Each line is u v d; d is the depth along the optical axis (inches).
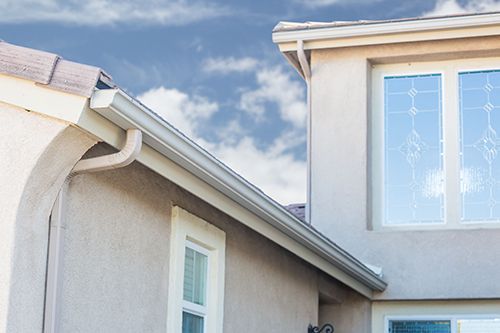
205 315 315.9
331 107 506.6
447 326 477.4
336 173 498.0
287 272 396.8
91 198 245.9
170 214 291.4
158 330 277.9
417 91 507.2
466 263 473.1
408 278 477.4
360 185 492.7
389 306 486.0
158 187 283.9
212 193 283.4
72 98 211.5
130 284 263.7
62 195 229.1
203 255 319.0
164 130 234.1
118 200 260.1
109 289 252.7
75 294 237.0
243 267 347.9
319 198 497.7
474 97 498.3
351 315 479.8
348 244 487.2
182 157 248.1
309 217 497.0
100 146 241.4
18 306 211.3
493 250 471.8
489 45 487.5
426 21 486.9
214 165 265.1
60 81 210.8
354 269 416.2
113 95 211.0
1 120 217.9
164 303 283.0
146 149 240.8
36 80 211.2
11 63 214.1
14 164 215.0
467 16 482.0
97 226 248.5
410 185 496.7
